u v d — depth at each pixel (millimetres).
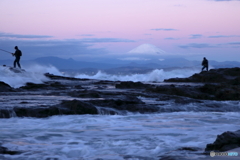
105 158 5176
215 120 10211
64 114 10547
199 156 5035
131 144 6309
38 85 20656
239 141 5562
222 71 32781
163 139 6840
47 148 5957
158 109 12125
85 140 6715
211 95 17438
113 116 10680
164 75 51812
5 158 5199
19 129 7988
